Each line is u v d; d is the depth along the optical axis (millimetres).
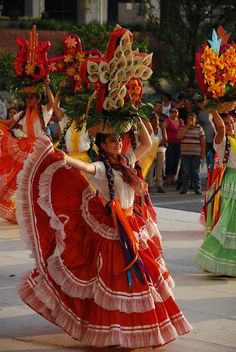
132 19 43750
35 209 8391
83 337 8344
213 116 11727
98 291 8250
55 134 18844
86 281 8344
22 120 15203
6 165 15258
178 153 24219
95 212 8508
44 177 8359
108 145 8562
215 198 11891
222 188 11875
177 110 24094
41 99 15164
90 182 8680
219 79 11188
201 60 11195
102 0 41656
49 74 14703
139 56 8594
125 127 8531
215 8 30797
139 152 8953
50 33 39250
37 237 8375
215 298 10711
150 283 8391
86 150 13578
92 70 8578
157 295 8391
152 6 32562
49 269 8359
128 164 8719
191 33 30953
